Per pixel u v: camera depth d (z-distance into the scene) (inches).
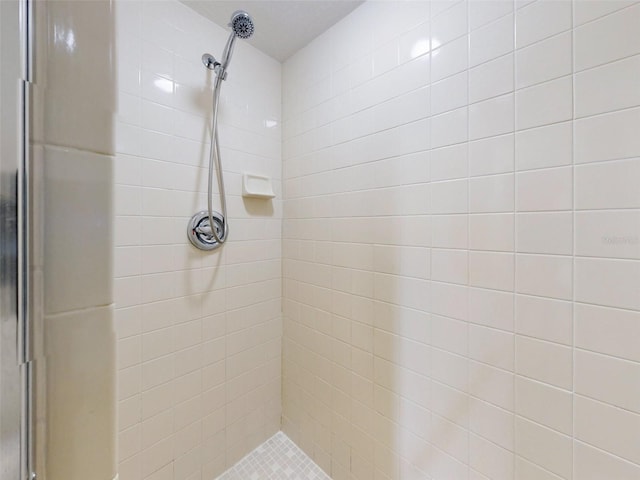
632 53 23.2
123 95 37.4
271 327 56.5
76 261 7.2
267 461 52.1
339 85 46.2
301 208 53.5
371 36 41.6
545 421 28.0
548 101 27.1
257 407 54.4
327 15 45.0
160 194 40.8
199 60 44.7
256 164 53.1
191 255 44.4
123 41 37.2
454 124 33.3
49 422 7.1
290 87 55.1
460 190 33.0
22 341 6.6
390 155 39.6
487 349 31.5
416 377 37.5
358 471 44.4
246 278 52.1
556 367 27.3
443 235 34.5
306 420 53.2
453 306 33.9
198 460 45.9
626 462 24.1
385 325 40.8
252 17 45.4
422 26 35.9
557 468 27.4
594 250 25.2
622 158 23.8
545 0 27.1
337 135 46.7
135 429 39.0
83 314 7.4
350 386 45.6
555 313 27.3
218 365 48.3
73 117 7.1
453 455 34.3
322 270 49.8
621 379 24.2
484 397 31.8
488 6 30.5
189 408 44.8
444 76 34.0
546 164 27.4
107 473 7.9
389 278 40.1
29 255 6.6
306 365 53.0
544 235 27.6
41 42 6.7
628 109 23.5
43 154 6.8
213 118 44.9
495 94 30.2
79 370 7.4
